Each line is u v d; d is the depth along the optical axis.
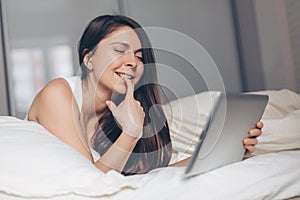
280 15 2.40
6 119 0.88
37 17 2.33
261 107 0.94
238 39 2.62
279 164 0.84
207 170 0.80
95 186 0.73
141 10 2.48
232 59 2.62
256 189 0.76
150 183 0.74
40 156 0.75
